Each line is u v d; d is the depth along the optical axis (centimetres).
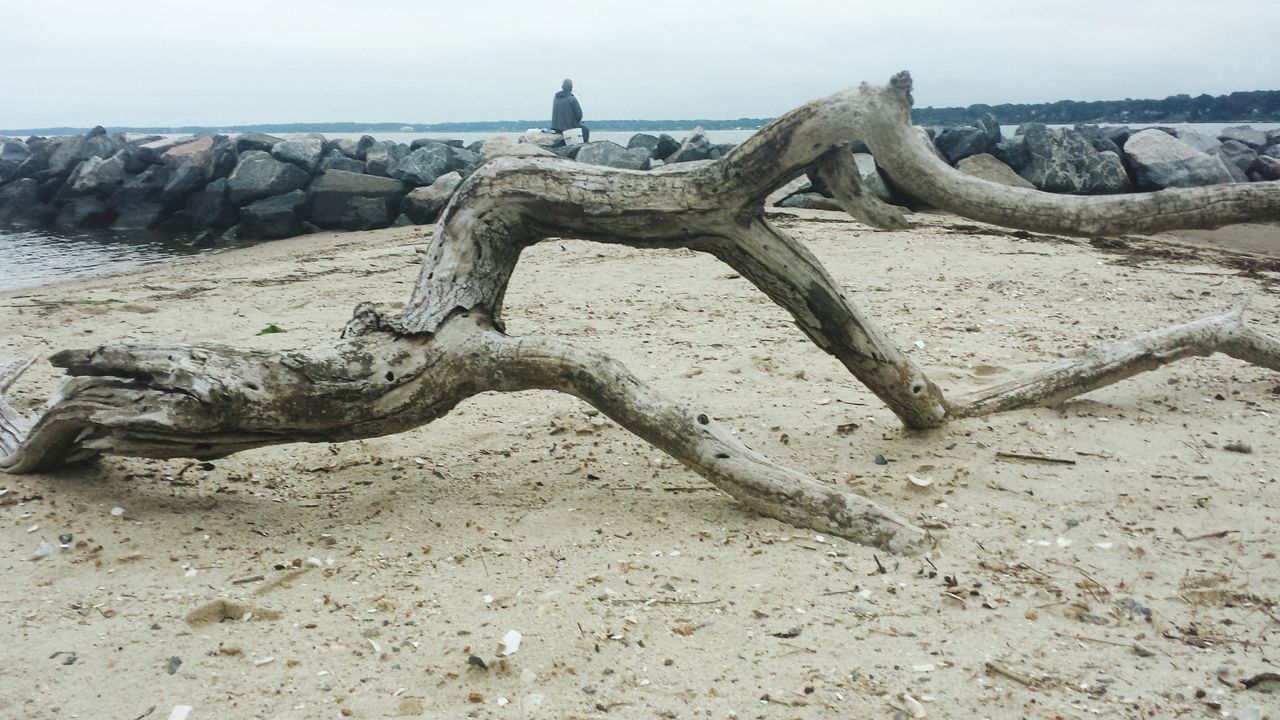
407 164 2034
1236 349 624
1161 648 330
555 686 304
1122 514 442
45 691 296
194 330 815
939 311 886
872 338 510
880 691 303
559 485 480
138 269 1405
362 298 975
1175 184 1923
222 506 443
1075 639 336
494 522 431
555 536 416
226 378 412
